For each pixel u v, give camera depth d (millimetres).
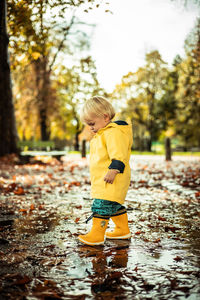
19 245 2953
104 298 1911
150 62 39219
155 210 4551
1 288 2045
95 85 34531
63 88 34625
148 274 2262
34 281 2152
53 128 42656
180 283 2113
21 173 9711
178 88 37344
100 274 2266
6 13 7480
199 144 39344
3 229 3516
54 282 2133
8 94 14539
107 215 2973
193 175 8922
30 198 5504
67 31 14828
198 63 26109
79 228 3555
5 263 2494
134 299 1900
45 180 7918
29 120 31672
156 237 3236
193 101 34188
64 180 8102
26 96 30219
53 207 4738
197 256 2645
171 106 39156
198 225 3701
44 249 2838
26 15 7543
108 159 2984
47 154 14688
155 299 1900
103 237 2994
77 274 2268
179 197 5656
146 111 42875
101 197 2928
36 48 8828
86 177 8789
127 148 2986
